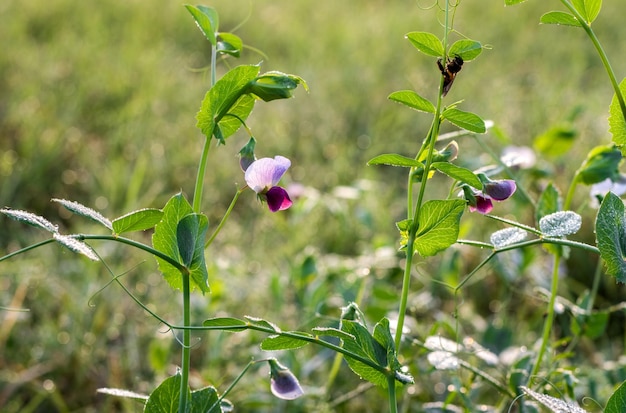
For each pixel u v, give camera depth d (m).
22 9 2.78
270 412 1.02
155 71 2.34
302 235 1.39
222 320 0.78
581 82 2.44
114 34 2.73
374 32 2.96
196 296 1.15
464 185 0.82
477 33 2.96
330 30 2.95
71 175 1.70
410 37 0.79
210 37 0.84
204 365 1.11
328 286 1.14
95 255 0.76
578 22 0.81
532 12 3.28
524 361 0.94
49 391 1.07
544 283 1.12
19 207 1.57
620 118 0.82
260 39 2.79
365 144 1.95
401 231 0.82
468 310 1.21
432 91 2.30
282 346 0.80
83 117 2.03
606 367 1.03
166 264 0.81
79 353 1.10
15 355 1.12
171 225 0.80
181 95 2.18
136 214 0.79
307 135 1.99
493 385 0.91
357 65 2.53
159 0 3.03
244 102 0.83
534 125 1.93
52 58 2.32
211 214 1.61
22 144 1.77
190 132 1.94
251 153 0.84
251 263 1.36
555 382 0.93
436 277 1.20
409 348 0.99
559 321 1.15
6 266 1.28
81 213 0.78
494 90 2.23
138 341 1.14
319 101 2.17
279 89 0.80
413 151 1.89
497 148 1.77
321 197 1.49
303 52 2.69
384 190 1.66
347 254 1.41
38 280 1.25
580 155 1.62
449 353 0.90
